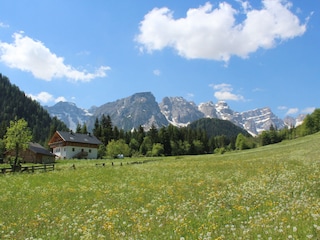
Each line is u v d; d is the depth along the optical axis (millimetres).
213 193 21812
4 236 14266
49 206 22203
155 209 18359
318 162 36312
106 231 13742
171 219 14680
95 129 178875
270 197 18312
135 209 18953
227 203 17828
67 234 13883
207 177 33281
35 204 23344
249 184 24766
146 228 13398
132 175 41125
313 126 180625
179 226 12977
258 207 15891
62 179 40000
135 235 12391
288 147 75188
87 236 12602
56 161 100000
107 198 23797
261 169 35656
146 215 16359
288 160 43594
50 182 37094
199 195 22000
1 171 49750
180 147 188875
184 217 14773
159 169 47094
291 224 11117
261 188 21719
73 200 24125
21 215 19562
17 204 23766
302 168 32156
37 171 52688
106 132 177750
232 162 50000
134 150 167000
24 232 15023
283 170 32312
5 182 38125
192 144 197875
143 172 44094
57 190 30359
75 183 35688
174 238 11547
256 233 10539
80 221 16438
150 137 181125
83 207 20828
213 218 14266
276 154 59344
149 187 28812
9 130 76125
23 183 36812
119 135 185625
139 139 188750
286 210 13711
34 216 18750
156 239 11727
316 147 60469
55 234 14180
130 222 15375
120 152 146000
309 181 22422
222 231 11648
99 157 137000
